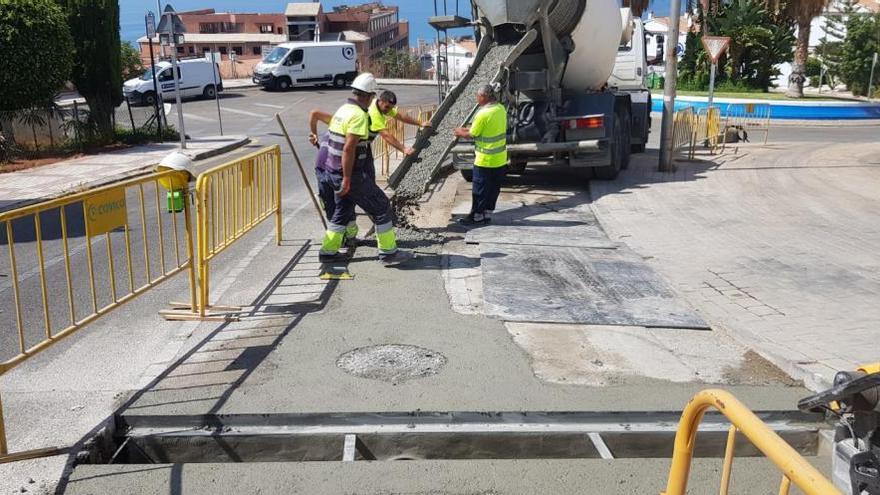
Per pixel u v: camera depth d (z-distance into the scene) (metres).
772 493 3.64
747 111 25.84
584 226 9.53
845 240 8.95
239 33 71.44
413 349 5.34
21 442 3.88
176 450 4.20
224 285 6.88
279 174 8.25
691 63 35.88
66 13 18.45
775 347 5.55
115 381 4.72
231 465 3.77
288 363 5.04
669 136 14.00
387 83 42.28
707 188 12.34
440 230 9.22
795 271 7.67
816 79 46.81
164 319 5.95
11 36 15.95
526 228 9.33
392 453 4.29
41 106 17.70
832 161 15.59
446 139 10.34
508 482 3.68
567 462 3.88
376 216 7.39
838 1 44.00
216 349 5.29
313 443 4.24
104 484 3.57
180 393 4.54
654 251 8.43
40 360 5.07
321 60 39.03
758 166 14.95
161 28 18.41
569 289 6.86
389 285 6.88
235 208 6.97
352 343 5.44
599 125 11.62
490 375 4.91
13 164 16.14
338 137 7.18
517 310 6.21
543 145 11.68
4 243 8.66
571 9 11.33
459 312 6.18
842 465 2.68
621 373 5.02
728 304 6.64
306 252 8.14
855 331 5.94
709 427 4.36
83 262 7.75
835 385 2.48
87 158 17.23
